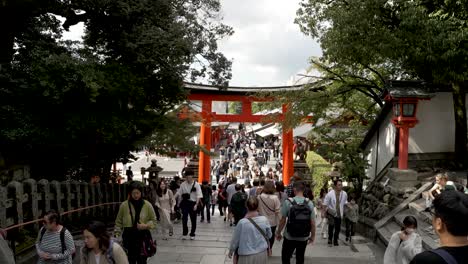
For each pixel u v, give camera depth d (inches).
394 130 626.5
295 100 772.6
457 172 571.5
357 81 787.4
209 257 413.1
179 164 1923.0
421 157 614.2
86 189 512.1
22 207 378.3
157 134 600.4
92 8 525.3
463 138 596.1
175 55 562.9
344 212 505.7
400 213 493.4
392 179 559.8
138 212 283.9
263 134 1951.3
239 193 454.0
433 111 619.2
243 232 244.1
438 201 109.4
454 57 504.4
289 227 296.0
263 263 243.9
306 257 422.9
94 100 466.0
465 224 104.1
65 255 236.2
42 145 509.7
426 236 404.5
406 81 565.0
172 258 407.8
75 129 498.9
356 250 453.7
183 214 498.0
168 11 570.6
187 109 724.0
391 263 246.7
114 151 639.1
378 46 530.6
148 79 600.7
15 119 471.2
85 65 478.3
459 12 522.0
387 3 552.1
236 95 1195.3
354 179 695.7
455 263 100.4
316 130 773.9
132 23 562.3
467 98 617.3
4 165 451.8
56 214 236.5
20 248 348.5
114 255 198.1
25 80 477.4
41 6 504.1
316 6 661.9
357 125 858.8
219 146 2765.7
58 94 460.4
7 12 485.4
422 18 509.4
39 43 521.0
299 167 1454.2
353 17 545.6
